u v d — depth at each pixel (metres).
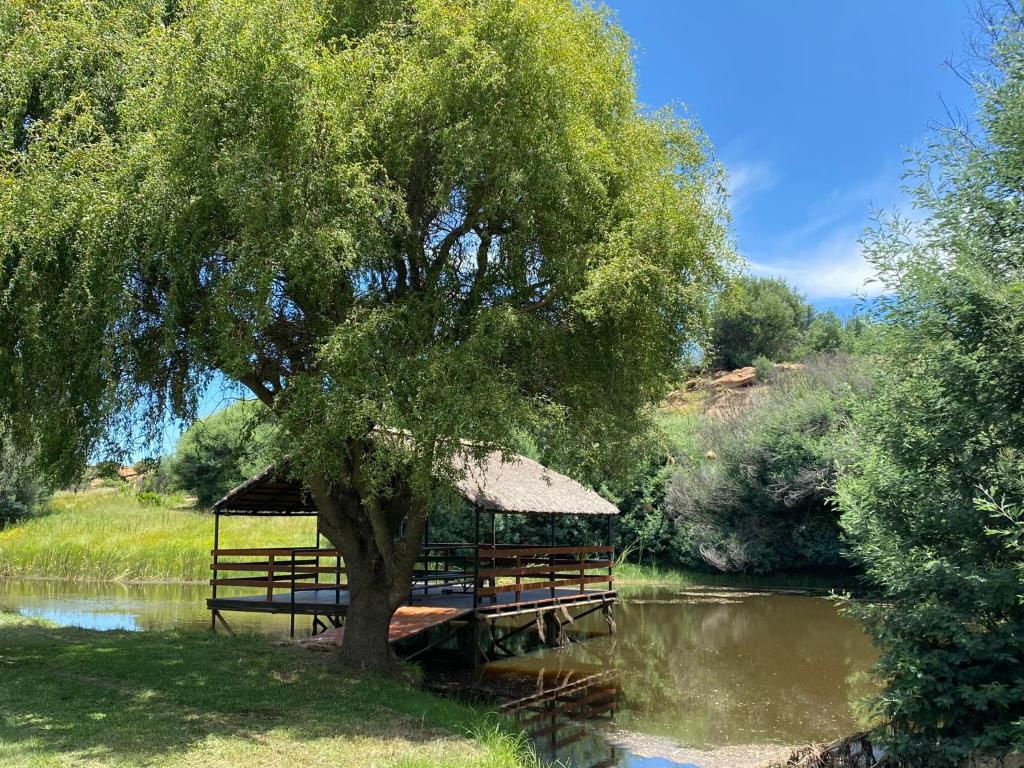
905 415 8.31
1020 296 7.19
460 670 16.06
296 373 10.37
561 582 19.45
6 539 36.78
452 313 10.44
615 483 12.66
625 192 10.46
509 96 9.56
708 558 32.66
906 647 8.00
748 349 62.19
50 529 37.47
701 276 10.71
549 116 9.76
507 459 9.75
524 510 17.22
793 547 31.83
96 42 9.73
